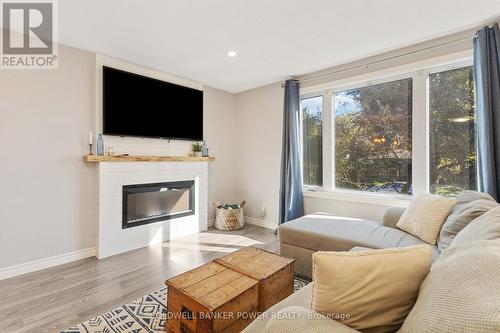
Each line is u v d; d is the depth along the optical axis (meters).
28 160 2.49
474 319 0.54
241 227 4.07
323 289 0.87
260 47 2.78
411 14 2.16
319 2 1.99
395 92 2.99
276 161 4.02
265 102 4.15
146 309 1.89
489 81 2.22
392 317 0.83
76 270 2.53
